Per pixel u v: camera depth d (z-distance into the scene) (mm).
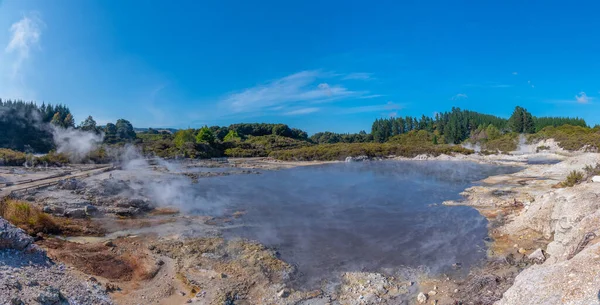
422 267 14797
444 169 51719
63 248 15328
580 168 38469
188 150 75375
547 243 16141
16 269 10766
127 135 102250
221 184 37344
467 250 16609
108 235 18531
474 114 152875
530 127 105375
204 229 19906
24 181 29109
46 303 9250
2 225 12250
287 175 46156
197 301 11680
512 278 12344
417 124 148000
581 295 7637
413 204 26656
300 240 18344
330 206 26281
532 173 41531
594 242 10477
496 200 26000
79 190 26188
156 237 18328
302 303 11844
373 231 19891
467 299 11500
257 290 12688
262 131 140875
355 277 13820
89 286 11703
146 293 12148
